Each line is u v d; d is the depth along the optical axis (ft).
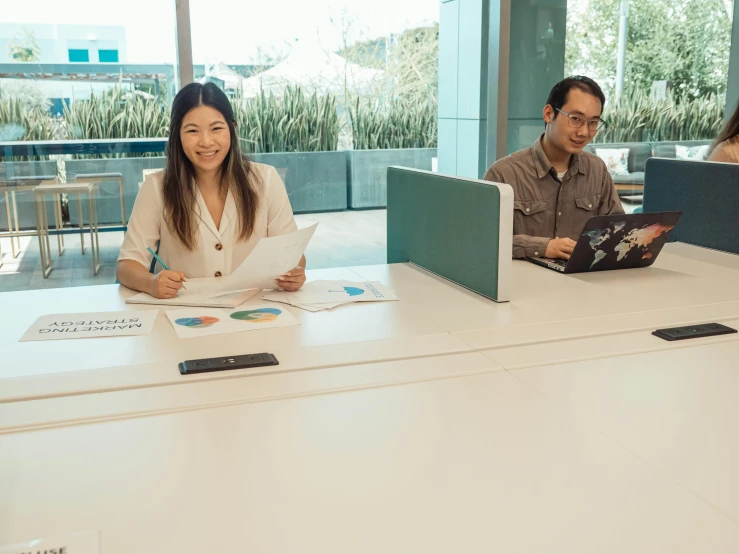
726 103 13.48
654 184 8.82
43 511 2.93
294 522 2.85
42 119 10.59
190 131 6.40
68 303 5.91
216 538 2.75
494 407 3.88
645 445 3.47
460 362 4.54
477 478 3.17
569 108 7.70
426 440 3.51
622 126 12.91
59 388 4.12
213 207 6.90
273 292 6.19
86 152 10.86
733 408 3.88
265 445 3.47
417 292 6.25
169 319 5.41
